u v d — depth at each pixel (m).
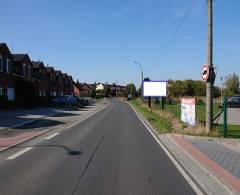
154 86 52.72
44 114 37.12
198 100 67.94
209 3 18.61
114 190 8.25
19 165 10.95
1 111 39.38
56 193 7.95
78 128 23.14
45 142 16.25
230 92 100.44
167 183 8.97
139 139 17.66
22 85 52.94
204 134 18.36
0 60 47.97
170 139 17.80
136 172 10.13
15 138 17.70
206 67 18.70
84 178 9.34
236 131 20.28
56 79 84.81
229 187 8.61
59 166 10.83
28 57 61.19
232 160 11.95
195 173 10.15
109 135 19.22
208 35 18.67
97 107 61.25
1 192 7.98
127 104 78.75
